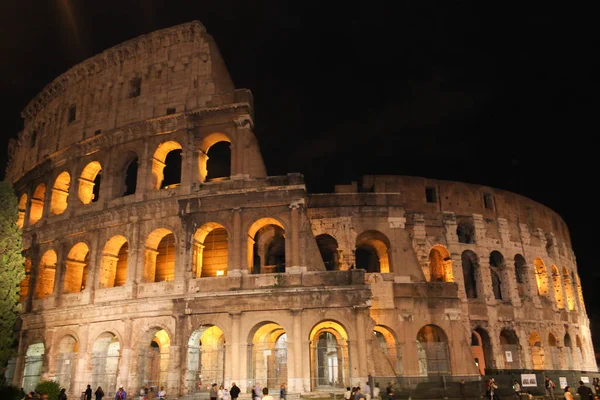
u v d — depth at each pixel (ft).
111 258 188.03
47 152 223.51
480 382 152.56
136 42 208.44
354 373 151.64
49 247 202.49
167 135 191.01
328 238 199.82
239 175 177.58
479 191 234.58
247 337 158.10
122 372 165.27
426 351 183.21
